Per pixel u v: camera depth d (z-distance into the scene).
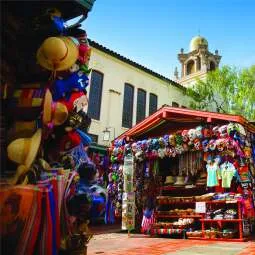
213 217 9.80
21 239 2.98
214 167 9.93
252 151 10.69
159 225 10.80
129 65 21.75
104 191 4.18
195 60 38.88
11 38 3.88
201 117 10.83
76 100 3.80
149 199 11.73
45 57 3.63
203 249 7.51
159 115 11.87
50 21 3.81
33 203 3.10
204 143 10.13
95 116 18.89
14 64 3.89
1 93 3.61
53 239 3.18
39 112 3.52
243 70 24.41
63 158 3.89
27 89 3.69
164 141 11.13
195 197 10.31
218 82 25.00
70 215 3.50
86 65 4.05
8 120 3.63
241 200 9.28
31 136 3.48
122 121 20.48
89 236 3.94
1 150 3.48
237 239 9.08
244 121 10.09
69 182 3.53
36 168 3.39
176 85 25.45
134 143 12.06
